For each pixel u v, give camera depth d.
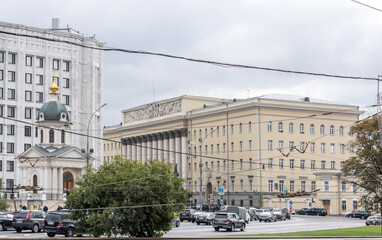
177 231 67.69
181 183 50.03
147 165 49.56
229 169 139.38
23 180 96.94
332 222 95.19
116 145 186.12
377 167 79.56
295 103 136.00
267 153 132.00
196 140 151.12
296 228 75.44
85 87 144.88
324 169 138.00
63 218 54.78
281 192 132.62
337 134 141.00
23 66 135.62
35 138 136.38
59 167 95.06
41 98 138.12
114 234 48.03
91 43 145.25
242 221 69.25
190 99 157.62
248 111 134.25
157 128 165.88
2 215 65.50
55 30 147.12
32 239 46.22
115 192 47.53
